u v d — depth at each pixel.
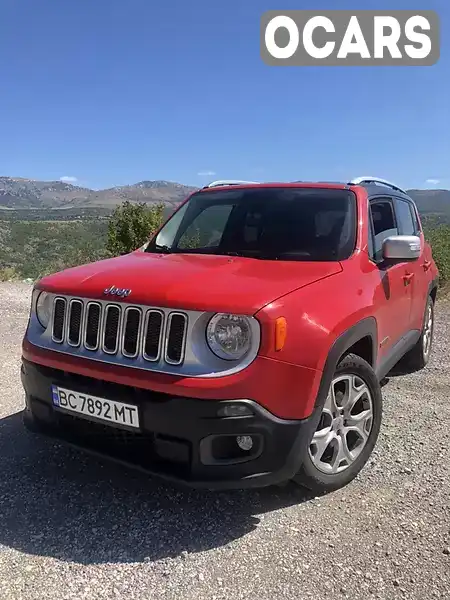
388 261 4.11
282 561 2.68
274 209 4.23
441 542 2.82
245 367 2.71
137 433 2.87
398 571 2.60
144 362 2.87
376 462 3.71
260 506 3.19
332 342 3.02
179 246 4.32
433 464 3.67
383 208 4.69
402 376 5.64
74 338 3.17
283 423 2.79
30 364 3.31
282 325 2.77
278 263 3.56
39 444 3.95
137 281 3.07
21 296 11.12
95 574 2.59
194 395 2.68
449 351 6.64
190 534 2.91
